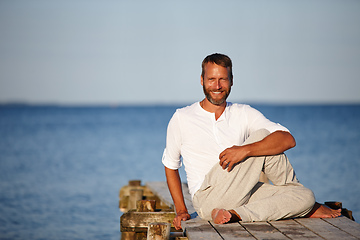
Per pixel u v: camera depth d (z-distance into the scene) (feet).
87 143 108.68
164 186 24.82
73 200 38.81
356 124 167.12
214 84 12.48
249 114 13.10
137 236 15.55
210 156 12.83
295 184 12.98
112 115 393.09
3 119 297.53
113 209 34.96
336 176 46.16
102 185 47.11
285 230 11.51
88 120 282.97
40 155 80.38
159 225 11.72
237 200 12.41
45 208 35.55
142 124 220.02
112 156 77.36
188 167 13.11
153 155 78.48
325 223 12.25
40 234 27.73
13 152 86.84
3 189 45.01
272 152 11.99
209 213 12.73
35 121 267.39
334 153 70.33
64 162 69.36
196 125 12.92
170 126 13.29
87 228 29.14
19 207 36.11
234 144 12.85
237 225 12.06
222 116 12.89
